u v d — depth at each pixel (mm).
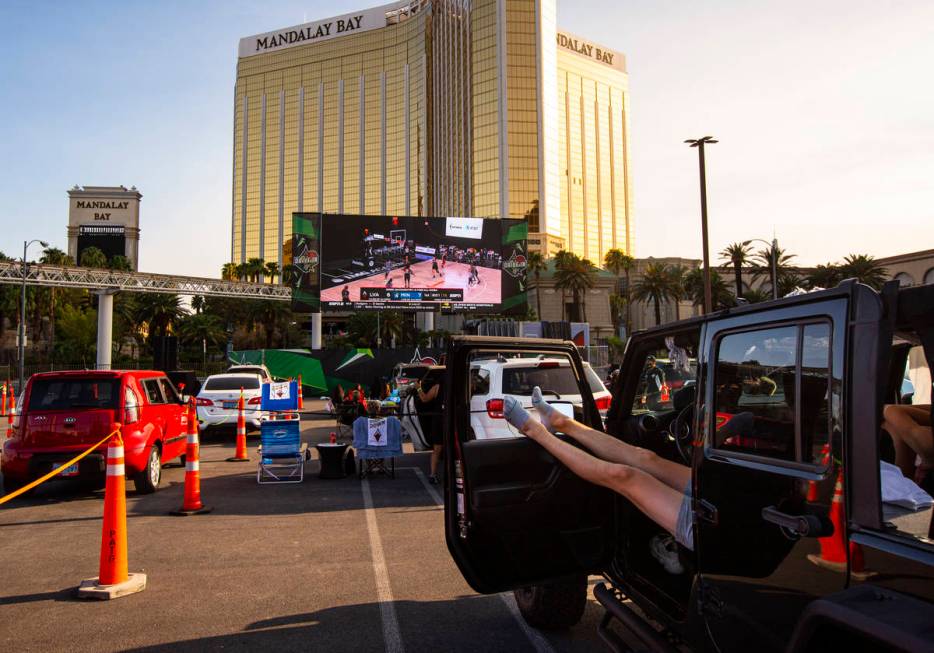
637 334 3773
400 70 149625
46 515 7719
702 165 27438
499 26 117438
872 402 1881
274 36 166125
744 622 2365
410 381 19250
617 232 173750
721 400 2643
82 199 181875
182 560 5883
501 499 3469
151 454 9062
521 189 115125
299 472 10531
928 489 2324
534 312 100875
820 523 1999
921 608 1638
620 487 3113
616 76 181750
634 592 3400
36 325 75375
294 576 5422
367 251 31094
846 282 2049
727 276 76812
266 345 85000
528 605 4254
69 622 4438
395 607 4711
